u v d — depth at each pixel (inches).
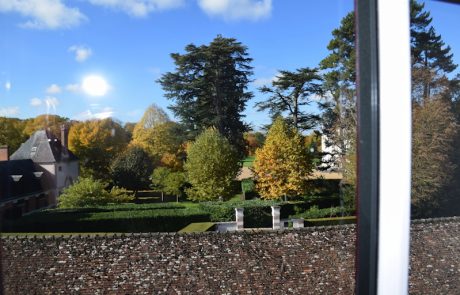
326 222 237.0
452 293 228.8
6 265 211.6
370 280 78.7
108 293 239.6
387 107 74.9
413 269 231.9
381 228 76.7
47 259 225.8
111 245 244.5
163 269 248.2
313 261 236.7
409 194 76.9
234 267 249.6
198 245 253.3
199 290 252.7
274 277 249.8
